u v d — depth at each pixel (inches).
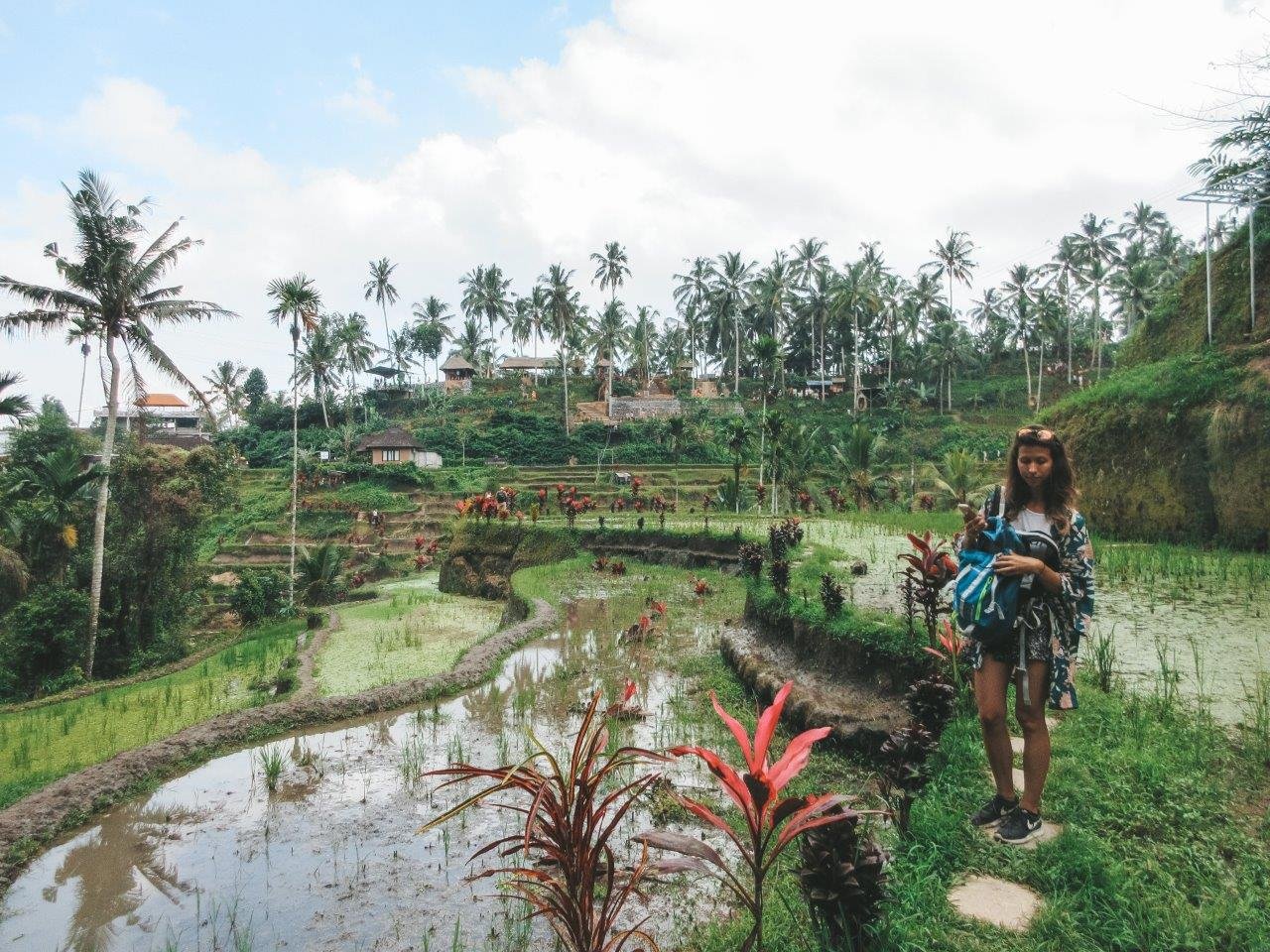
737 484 1159.0
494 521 919.0
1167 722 172.7
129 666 696.4
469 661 363.9
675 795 99.3
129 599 730.8
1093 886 113.7
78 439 1395.2
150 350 722.8
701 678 311.0
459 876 170.2
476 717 289.0
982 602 123.6
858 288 2524.6
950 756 167.9
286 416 2797.7
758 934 91.6
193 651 757.3
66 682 637.9
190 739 263.7
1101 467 511.2
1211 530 436.5
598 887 154.7
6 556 695.1
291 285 929.5
